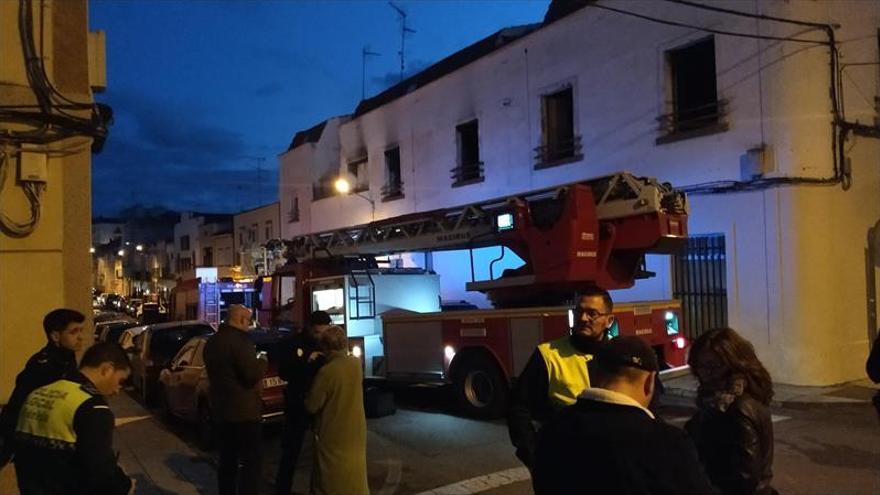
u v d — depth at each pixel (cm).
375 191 2311
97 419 321
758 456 285
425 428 967
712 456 293
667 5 1344
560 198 958
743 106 1220
